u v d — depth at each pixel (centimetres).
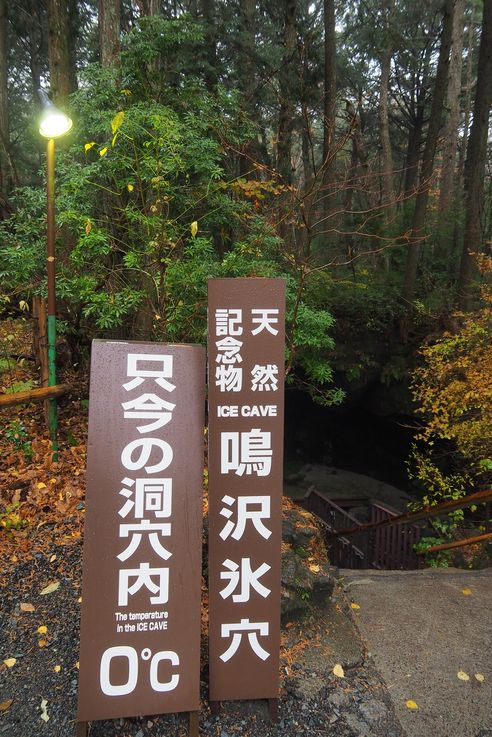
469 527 654
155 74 517
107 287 475
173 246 405
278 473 211
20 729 205
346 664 254
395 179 1955
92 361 195
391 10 1546
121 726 208
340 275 939
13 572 303
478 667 259
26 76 1711
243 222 505
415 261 938
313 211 561
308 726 215
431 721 222
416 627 291
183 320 441
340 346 950
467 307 828
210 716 216
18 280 501
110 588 194
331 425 1315
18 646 249
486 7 776
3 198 712
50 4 588
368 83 1783
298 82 986
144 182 459
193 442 203
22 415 507
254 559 212
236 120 567
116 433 196
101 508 194
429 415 675
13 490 385
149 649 197
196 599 202
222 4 1066
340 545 725
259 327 208
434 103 877
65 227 476
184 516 201
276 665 215
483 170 819
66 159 477
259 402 209
